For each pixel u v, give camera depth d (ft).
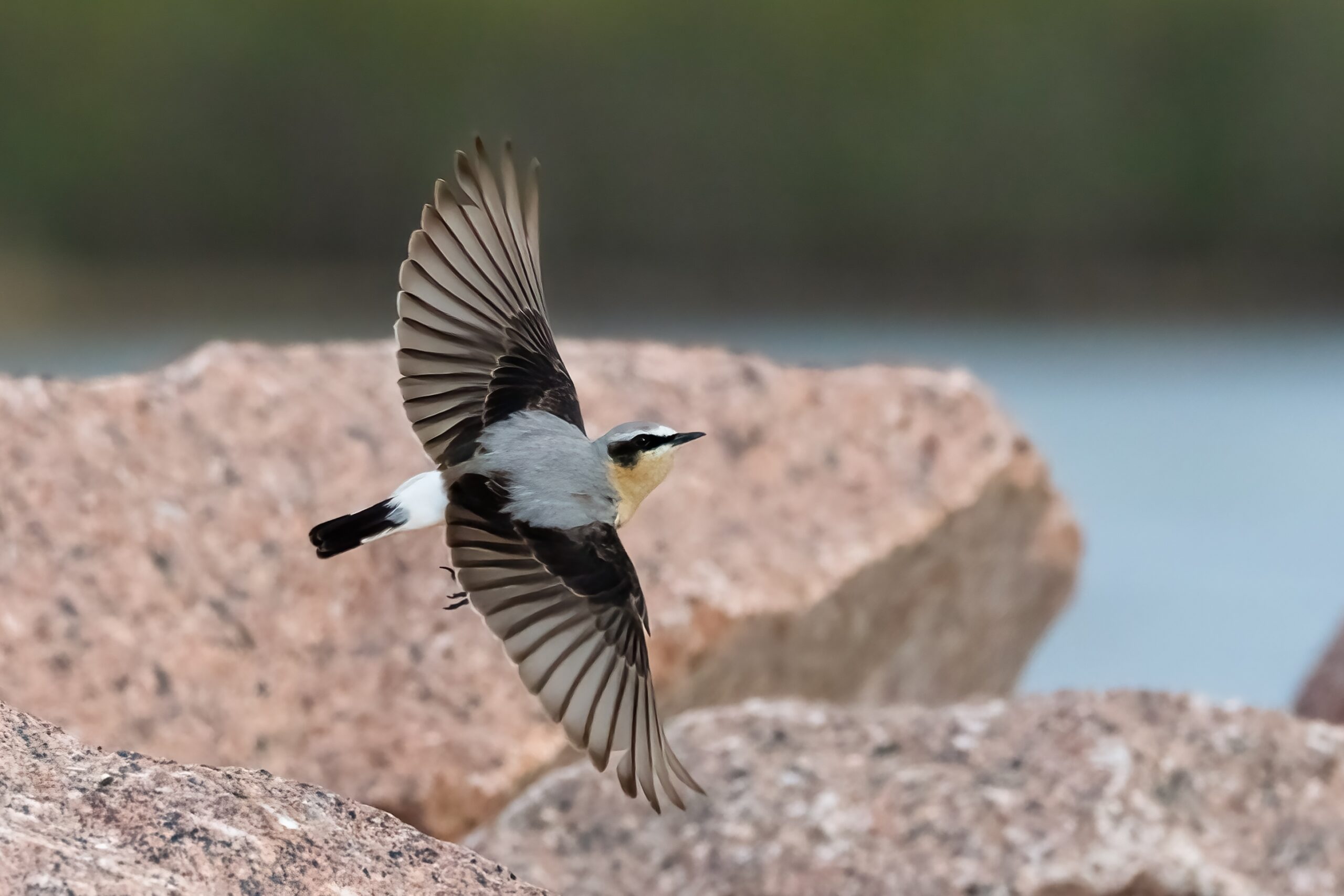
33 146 156.87
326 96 161.58
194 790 19.47
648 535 43.14
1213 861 29.60
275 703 36.83
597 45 164.14
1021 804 30.37
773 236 165.27
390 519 21.17
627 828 31.27
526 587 20.17
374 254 162.30
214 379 41.50
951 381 49.85
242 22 158.81
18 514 36.88
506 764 36.50
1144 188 165.99
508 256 23.41
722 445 46.37
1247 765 31.40
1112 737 31.68
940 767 31.63
